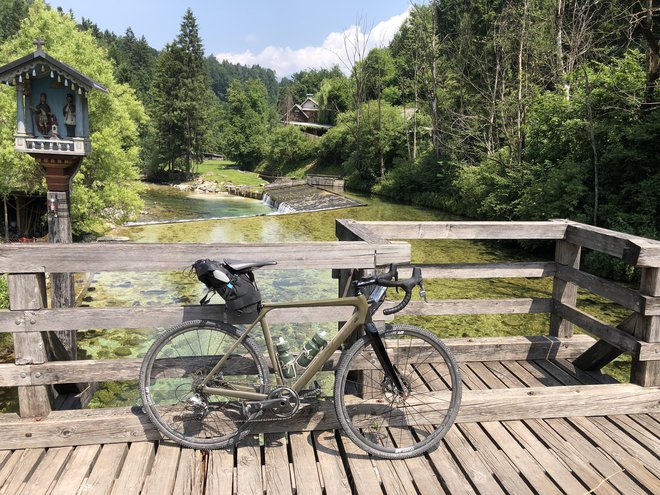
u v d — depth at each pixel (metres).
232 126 61.97
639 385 3.24
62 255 2.60
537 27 19.45
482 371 3.84
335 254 2.81
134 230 18.06
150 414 2.64
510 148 19.84
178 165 51.34
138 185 18.56
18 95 6.11
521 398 3.04
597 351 3.71
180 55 50.50
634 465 2.64
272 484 2.44
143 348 7.43
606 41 18.75
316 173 47.88
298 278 11.18
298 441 2.79
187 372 2.77
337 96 62.50
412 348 3.74
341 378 2.65
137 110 19.47
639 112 13.67
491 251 15.07
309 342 2.73
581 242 3.73
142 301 9.57
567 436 2.91
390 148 35.78
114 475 2.45
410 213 23.91
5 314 2.62
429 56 30.77
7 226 16.31
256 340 2.88
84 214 15.99
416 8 30.11
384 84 52.97
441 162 26.11
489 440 2.86
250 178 50.16
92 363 2.73
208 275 2.51
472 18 29.08
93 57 16.75
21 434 2.63
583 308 9.27
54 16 16.58
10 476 2.41
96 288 10.44
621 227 12.36
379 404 2.89
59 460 2.55
